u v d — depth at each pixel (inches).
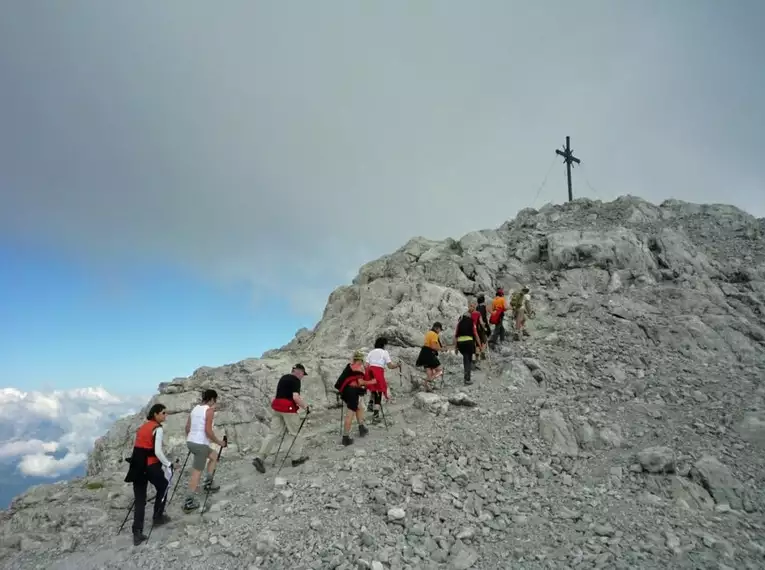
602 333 681.6
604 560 263.3
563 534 293.3
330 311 930.1
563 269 920.3
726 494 331.0
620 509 317.7
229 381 616.7
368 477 369.4
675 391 507.5
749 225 1063.0
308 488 365.4
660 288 816.3
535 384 552.7
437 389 576.7
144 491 324.2
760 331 669.3
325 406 581.9
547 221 1162.6
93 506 384.5
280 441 451.2
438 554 278.2
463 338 581.0
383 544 288.5
